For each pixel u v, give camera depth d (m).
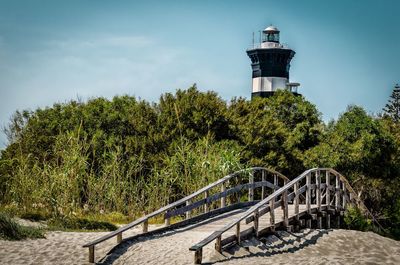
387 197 34.88
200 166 23.30
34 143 27.30
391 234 28.33
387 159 34.62
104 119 29.58
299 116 37.28
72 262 14.77
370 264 16.44
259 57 72.69
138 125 29.75
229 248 15.95
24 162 21.69
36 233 16.88
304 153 34.16
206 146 24.33
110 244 16.27
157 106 31.73
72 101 31.47
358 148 33.50
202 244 14.67
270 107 38.25
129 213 22.23
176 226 18.69
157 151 28.52
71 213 20.36
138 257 15.17
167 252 15.46
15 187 20.89
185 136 29.36
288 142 33.03
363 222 24.73
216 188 22.72
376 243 19.91
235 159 23.53
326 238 19.48
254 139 31.14
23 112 28.92
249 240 16.95
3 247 15.38
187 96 31.19
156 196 22.66
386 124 40.31
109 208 22.41
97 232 18.25
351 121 35.16
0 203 21.77
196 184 22.84
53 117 29.72
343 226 24.53
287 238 18.50
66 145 22.31
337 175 24.06
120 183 22.55
